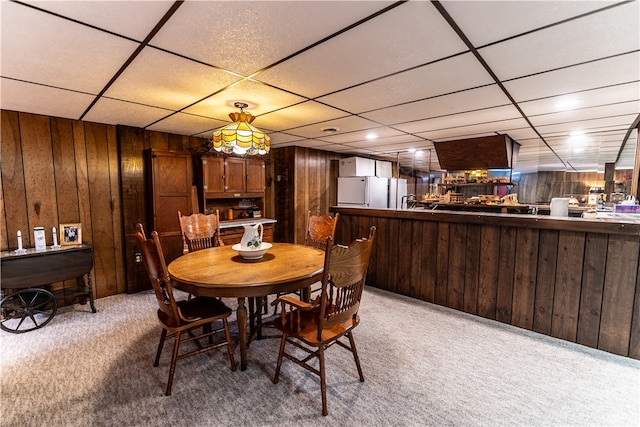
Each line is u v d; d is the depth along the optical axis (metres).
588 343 2.40
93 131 3.37
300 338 1.74
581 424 1.61
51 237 3.12
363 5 1.23
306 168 5.50
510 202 4.58
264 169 4.89
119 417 1.65
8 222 2.88
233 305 3.32
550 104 2.59
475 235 2.96
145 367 2.11
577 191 7.90
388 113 2.94
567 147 4.86
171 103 2.62
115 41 1.53
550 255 2.55
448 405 1.75
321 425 1.60
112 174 3.53
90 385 1.91
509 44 1.57
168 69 1.88
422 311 3.10
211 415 1.67
